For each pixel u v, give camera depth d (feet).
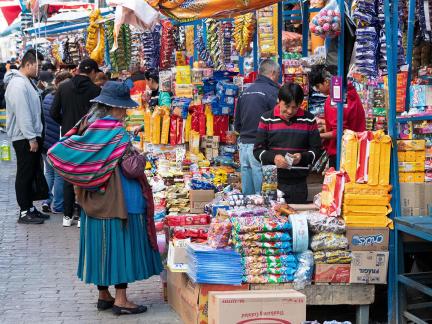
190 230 19.36
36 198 32.71
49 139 34.06
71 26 44.86
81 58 47.47
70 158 18.37
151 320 19.03
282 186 20.93
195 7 23.50
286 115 20.59
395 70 17.95
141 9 25.77
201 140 29.32
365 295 18.12
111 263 18.79
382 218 18.02
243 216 18.24
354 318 19.35
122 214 18.57
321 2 28.17
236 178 26.35
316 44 30.63
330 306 20.38
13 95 30.96
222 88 29.35
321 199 18.71
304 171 20.89
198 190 22.34
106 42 40.42
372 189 17.97
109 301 20.08
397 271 17.75
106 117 18.78
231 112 29.40
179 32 38.29
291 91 20.20
